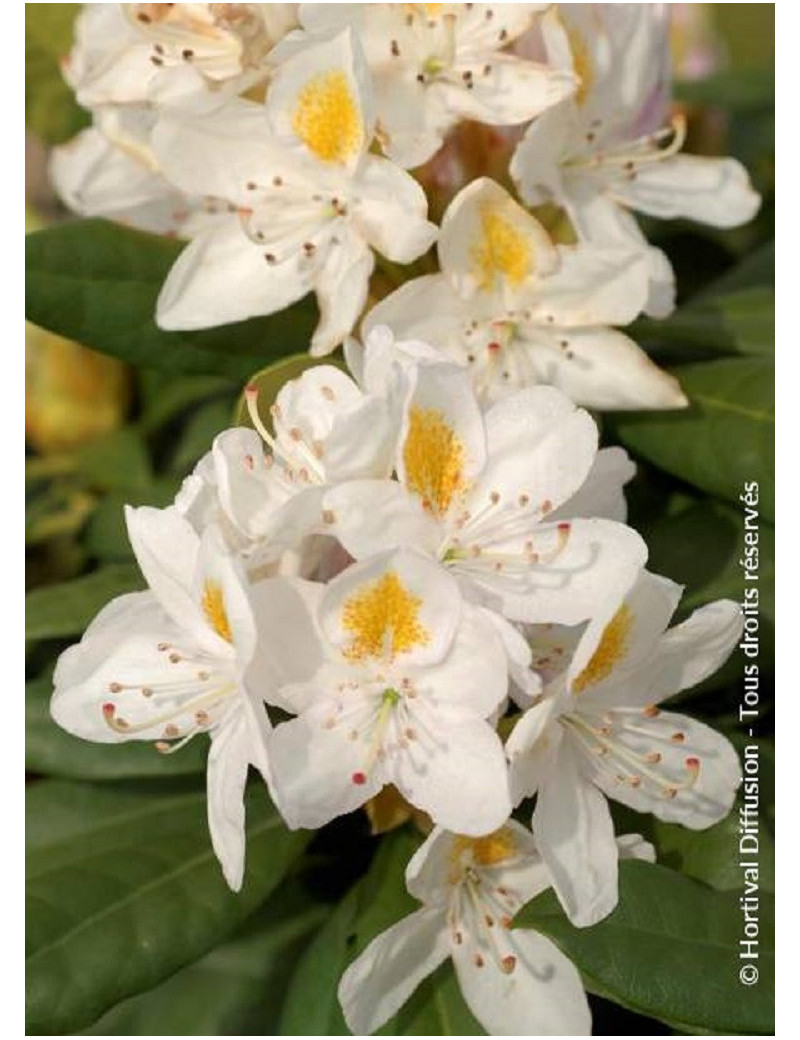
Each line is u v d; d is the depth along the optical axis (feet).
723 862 1.96
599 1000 2.10
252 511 1.87
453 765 1.83
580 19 2.15
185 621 1.90
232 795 1.83
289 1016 2.04
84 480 2.68
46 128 2.69
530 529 1.90
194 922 2.00
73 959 1.96
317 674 1.87
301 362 1.99
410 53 2.07
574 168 2.21
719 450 2.19
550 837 1.86
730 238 2.78
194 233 2.34
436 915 1.93
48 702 2.24
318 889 2.31
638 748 1.96
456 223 2.05
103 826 2.21
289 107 2.05
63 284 2.19
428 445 1.86
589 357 2.15
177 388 2.71
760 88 2.79
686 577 2.19
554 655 1.91
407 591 1.83
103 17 2.31
